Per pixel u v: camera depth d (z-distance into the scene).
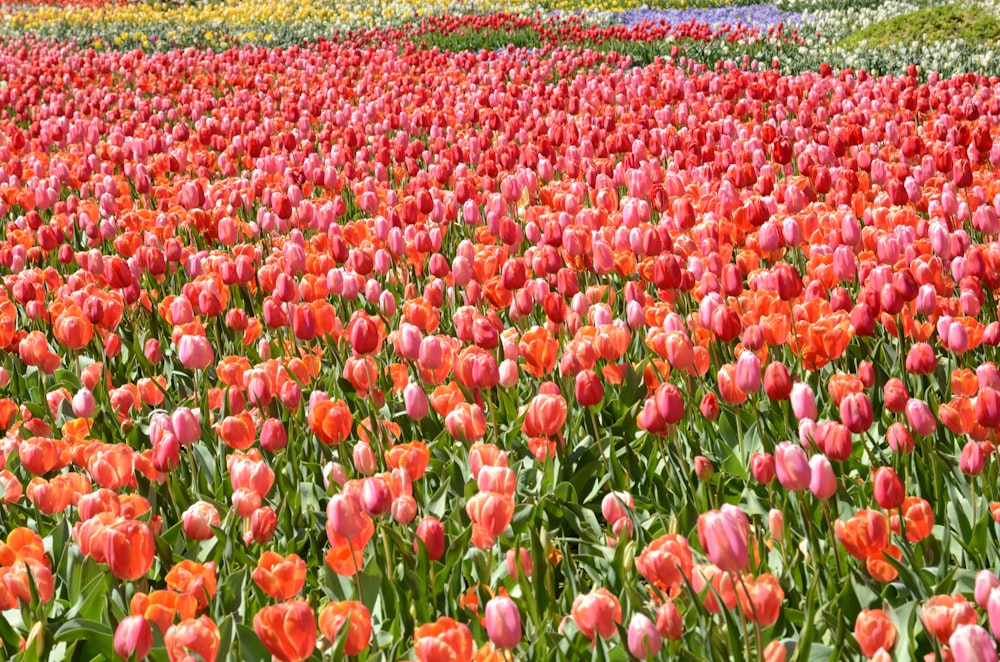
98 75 17.42
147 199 9.16
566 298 5.30
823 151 8.55
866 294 4.52
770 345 4.67
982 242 6.99
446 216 7.08
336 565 3.07
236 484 3.40
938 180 7.40
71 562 3.34
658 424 3.62
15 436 4.13
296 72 17.05
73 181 9.34
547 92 14.09
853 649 2.79
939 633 2.49
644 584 3.20
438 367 4.24
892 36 19.70
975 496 3.49
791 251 6.64
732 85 12.46
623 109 13.20
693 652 2.82
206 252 6.92
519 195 7.41
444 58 17.06
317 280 5.50
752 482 3.89
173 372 5.31
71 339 4.81
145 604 2.84
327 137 11.64
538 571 3.12
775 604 2.60
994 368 3.86
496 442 4.24
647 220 6.39
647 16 27.73
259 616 2.42
